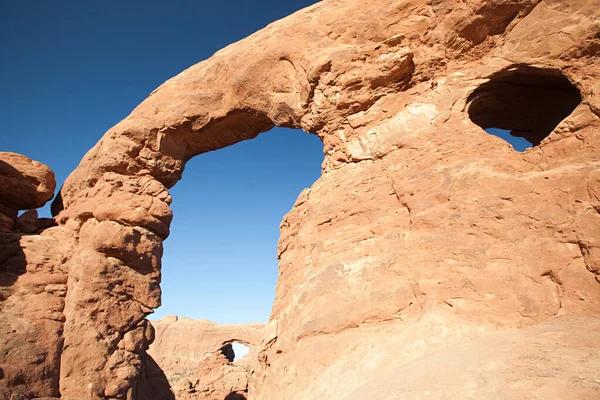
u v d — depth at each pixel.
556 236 8.41
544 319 7.96
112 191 18.58
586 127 9.04
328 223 11.98
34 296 16.77
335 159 12.96
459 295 8.86
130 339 17.20
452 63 11.84
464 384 5.54
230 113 17.62
